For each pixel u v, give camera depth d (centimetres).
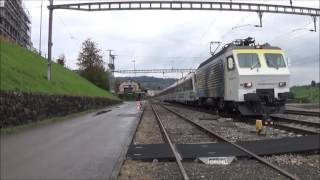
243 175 1249
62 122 3064
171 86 9506
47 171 1209
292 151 1623
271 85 3044
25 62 4450
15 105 2462
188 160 1495
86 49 10444
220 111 3891
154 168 1367
